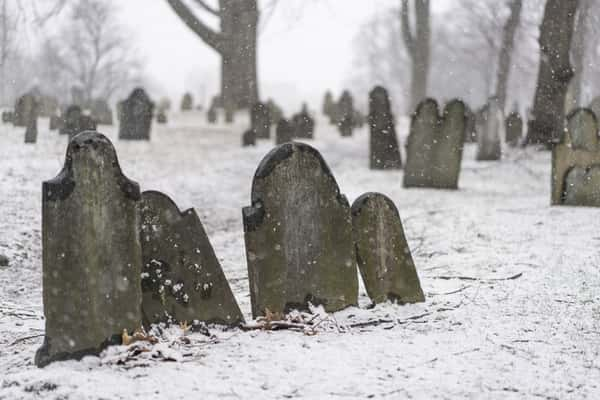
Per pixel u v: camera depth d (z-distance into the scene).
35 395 4.97
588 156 14.48
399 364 5.57
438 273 9.20
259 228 6.74
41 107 38.88
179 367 5.54
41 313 8.12
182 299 6.40
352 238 7.23
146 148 25.02
